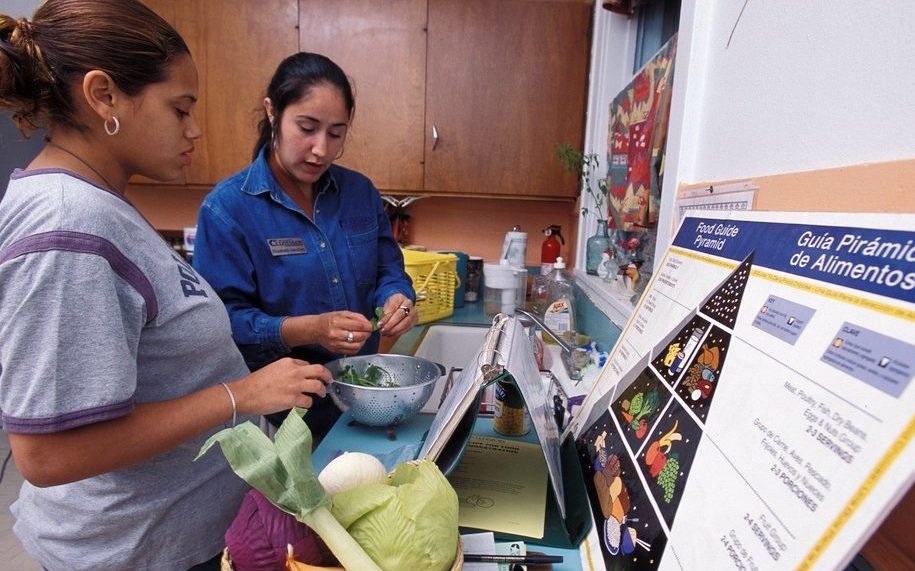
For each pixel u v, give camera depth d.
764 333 0.40
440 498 0.48
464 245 2.64
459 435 0.66
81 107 0.62
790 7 0.60
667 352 0.58
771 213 0.47
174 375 0.72
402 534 0.44
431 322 2.00
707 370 0.47
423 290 1.90
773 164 0.64
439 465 0.62
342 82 1.13
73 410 0.53
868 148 0.47
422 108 2.11
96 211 0.58
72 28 0.59
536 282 2.10
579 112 2.09
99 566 0.70
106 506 0.68
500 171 2.16
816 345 0.33
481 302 2.39
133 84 0.63
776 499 0.31
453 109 2.11
